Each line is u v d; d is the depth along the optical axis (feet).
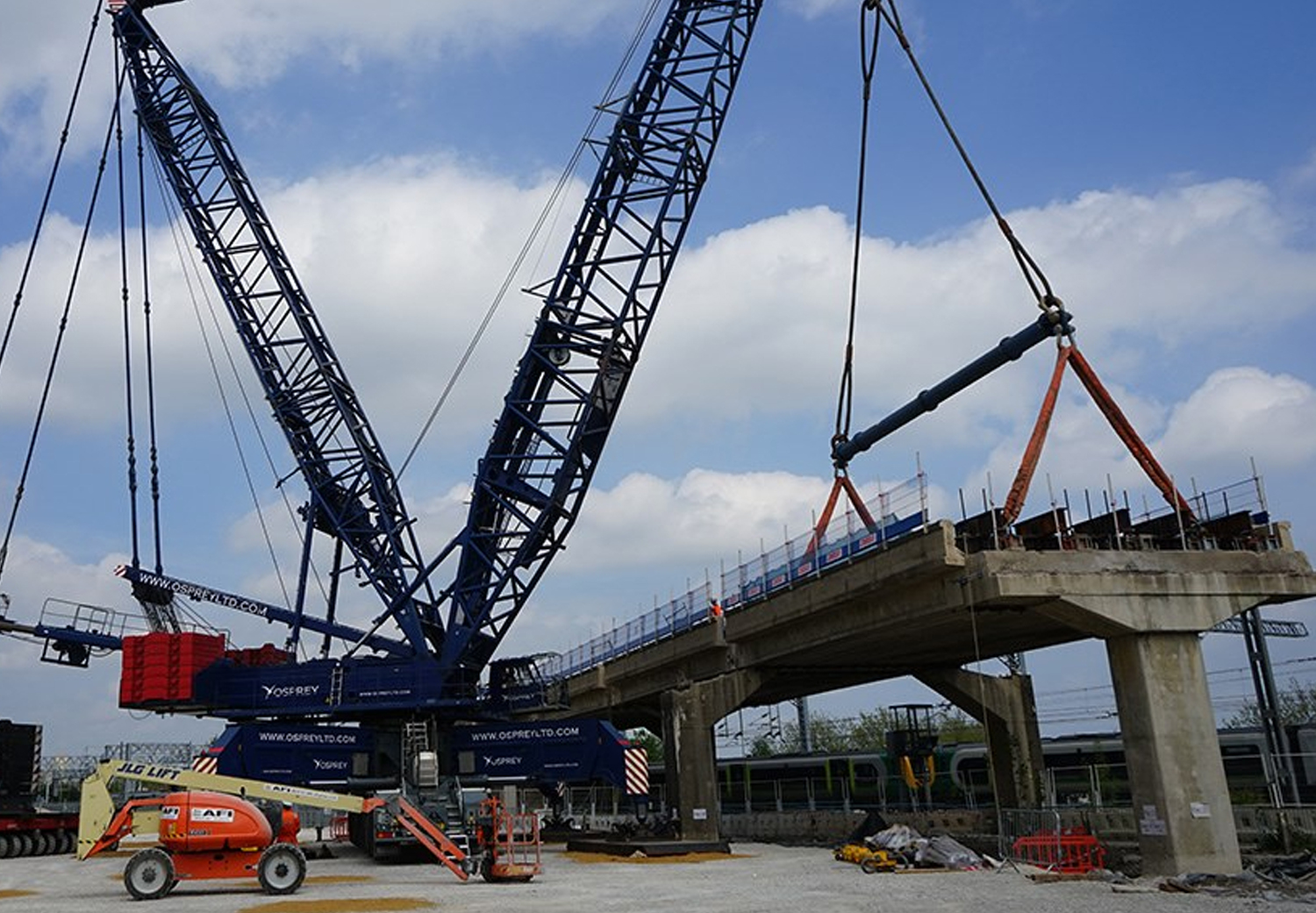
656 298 148.66
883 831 123.85
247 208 169.99
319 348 168.45
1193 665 96.84
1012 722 155.33
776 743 327.67
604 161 149.48
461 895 82.58
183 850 85.10
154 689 143.23
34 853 142.72
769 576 135.03
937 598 104.68
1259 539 103.45
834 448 128.67
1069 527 103.55
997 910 68.44
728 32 148.87
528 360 150.51
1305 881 82.02
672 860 120.37
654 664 170.60
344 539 164.14
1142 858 94.17
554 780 140.77
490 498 155.33
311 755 138.31
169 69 173.37
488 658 155.12
